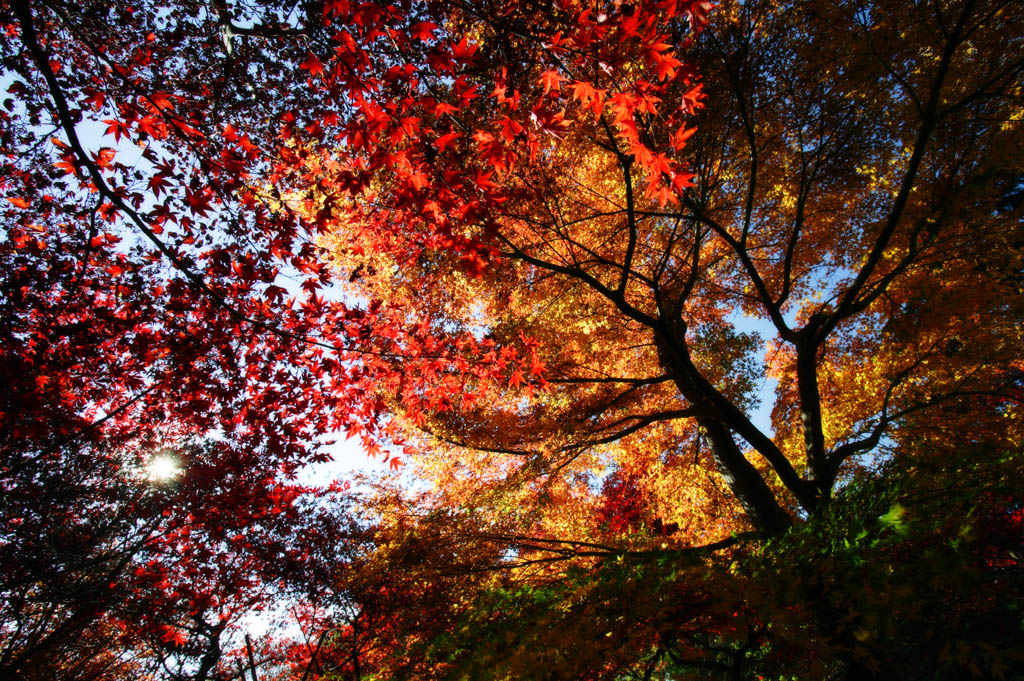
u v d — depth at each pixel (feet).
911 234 21.97
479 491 23.80
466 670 10.99
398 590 28.55
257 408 18.51
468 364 18.65
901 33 20.17
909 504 9.94
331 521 32.48
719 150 23.65
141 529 25.20
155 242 12.67
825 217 27.17
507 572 22.75
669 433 33.35
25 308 15.65
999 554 9.19
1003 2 18.04
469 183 11.80
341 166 17.70
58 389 17.39
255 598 32.58
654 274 23.52
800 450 31.78
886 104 22.39
